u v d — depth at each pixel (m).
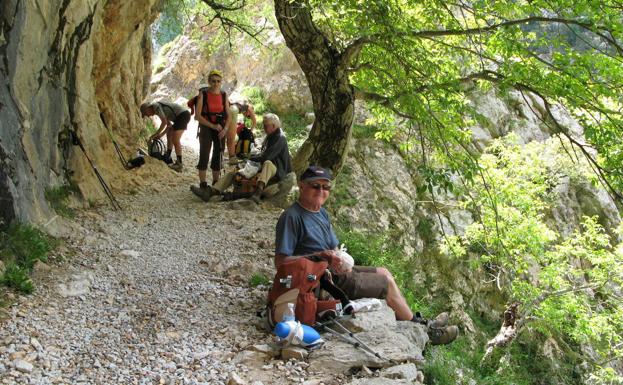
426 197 14.99
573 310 12.50
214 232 7.70
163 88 20.50
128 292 5.54
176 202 9.07
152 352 4.37
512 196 12.40
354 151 14.81
